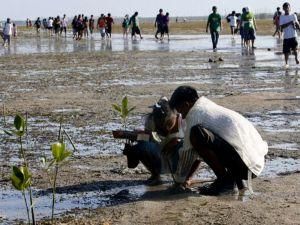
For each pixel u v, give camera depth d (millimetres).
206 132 10633
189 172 11219
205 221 9383
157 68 34812
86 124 17734
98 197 10898
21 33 119062
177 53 47938
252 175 10992
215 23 49469
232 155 10727
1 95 24109
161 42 69062
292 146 14547
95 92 24453
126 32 86250
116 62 40219
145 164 11711
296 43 33406
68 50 56188
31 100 22578
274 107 20031
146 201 10469
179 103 11148
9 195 11125
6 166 13141
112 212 9984
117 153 14086
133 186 11500
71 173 12414
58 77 30828
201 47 56344
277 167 12648
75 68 36188
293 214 9562
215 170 10828
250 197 10539
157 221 9477
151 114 11547
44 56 47969
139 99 22172
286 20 33375
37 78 30500
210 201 10398
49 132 16672
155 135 11562
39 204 10586
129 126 17312
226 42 65125
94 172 12461
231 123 10781
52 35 103375
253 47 50125
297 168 12555
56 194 11102
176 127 11336
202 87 25203
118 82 27891
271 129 16578
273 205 10031
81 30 83562
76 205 10484
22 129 9453
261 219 9367
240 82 26875
